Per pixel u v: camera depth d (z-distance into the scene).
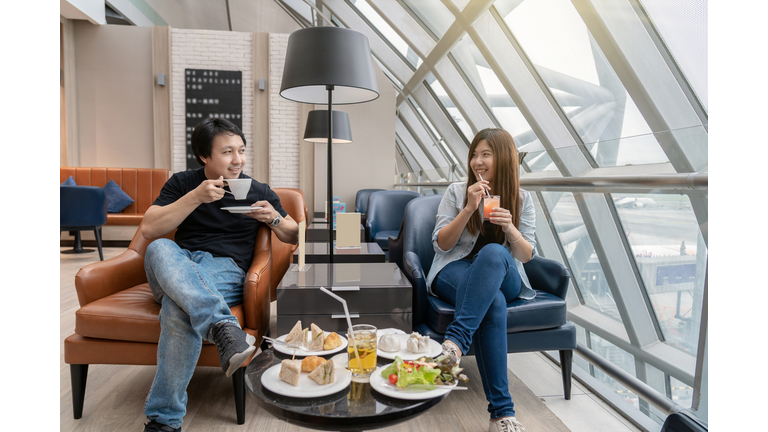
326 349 1.27
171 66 5.81
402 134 7.69
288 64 2.08
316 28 2.01
